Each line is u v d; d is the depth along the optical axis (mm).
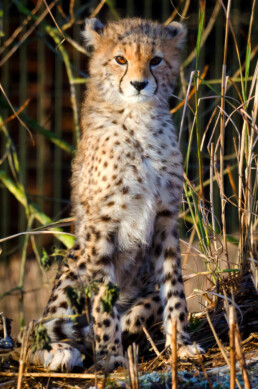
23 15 15688
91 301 7070
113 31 7984
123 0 17016
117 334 6996
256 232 8164
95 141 7551
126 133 7426
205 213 8812
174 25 8141
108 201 7387
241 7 16578
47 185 17391
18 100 17219
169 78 7914
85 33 8289
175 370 5426
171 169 7520
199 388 5777
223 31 16250
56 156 16734
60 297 7406
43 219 12094
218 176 8102
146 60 7559
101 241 7418
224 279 8211
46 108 17109
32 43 17016
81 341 7211
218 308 7777
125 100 7492
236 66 15398
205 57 16453
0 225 17516
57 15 15062
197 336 7395
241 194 8133
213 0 16078
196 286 9617
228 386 5703
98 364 6727
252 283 7844
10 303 13703
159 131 7539
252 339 6770
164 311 7289
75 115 12266
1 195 17719
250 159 7785
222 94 7840
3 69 16781
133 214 7473
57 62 16781
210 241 8594
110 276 7430
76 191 8078
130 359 5410
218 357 6488
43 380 6395
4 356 6523
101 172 7379
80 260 7520
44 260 6082
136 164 7395
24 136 16328
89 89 8117
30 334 6223
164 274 7461
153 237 7652
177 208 7613
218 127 15844
